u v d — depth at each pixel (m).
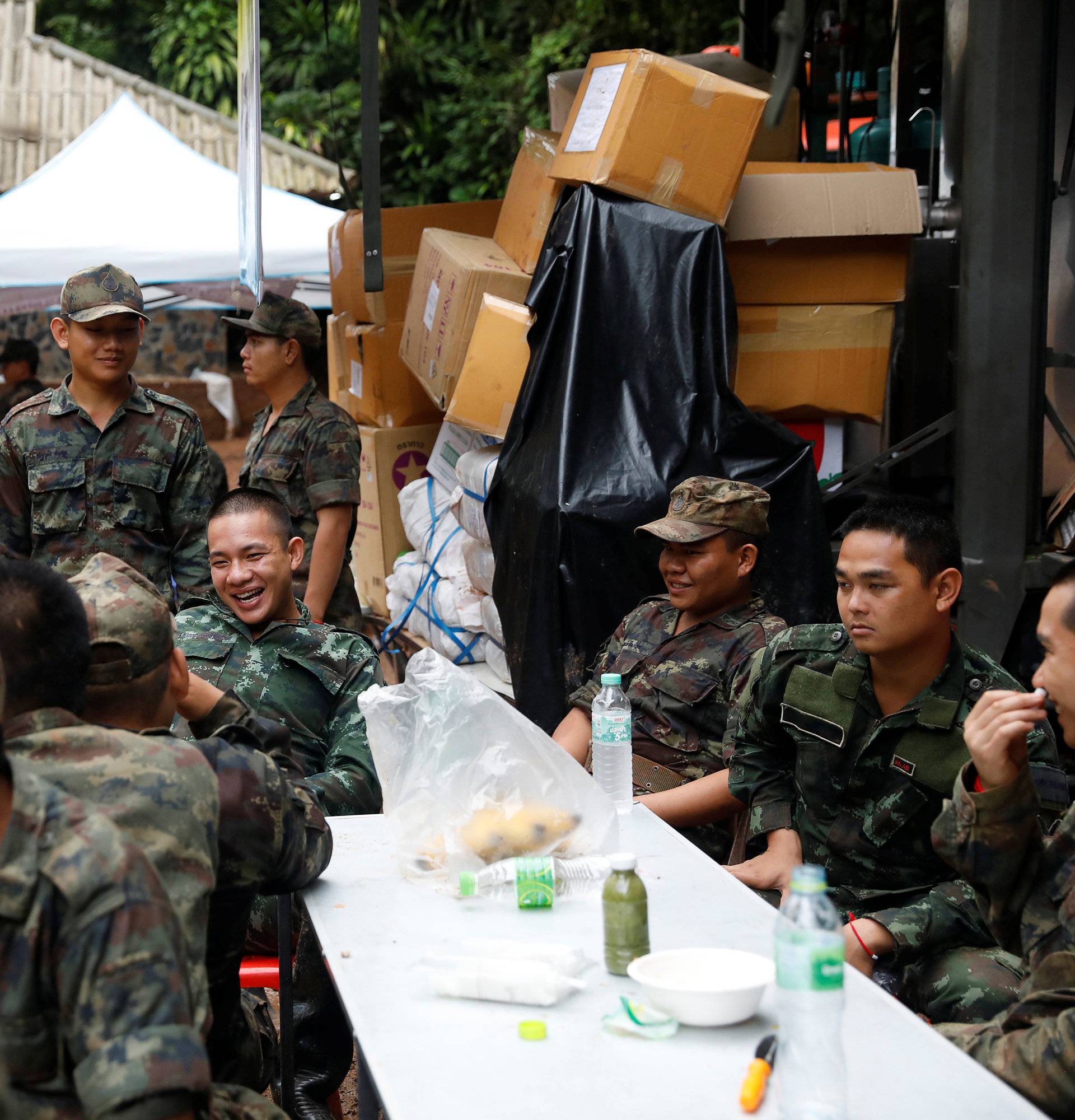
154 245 7.48
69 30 18.14
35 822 1.53
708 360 3.99
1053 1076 1.80
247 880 2.03
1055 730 3.83
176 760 1.81
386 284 5.54
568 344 4.01
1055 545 3.89
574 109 4.39
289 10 16.73
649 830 2.71
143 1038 1.47
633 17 13.88
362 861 2.54
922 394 4.71
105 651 1.95
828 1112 1.53
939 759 2.65
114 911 1.50
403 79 16.30
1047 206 3.77
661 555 3.86
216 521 3.27
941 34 5.95
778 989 1.71
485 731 2.49
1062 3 4.11
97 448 4.27
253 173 4.46
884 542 2.58
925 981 2.52
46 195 7.66
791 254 4.30
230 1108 1.83
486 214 5.64
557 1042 1.76
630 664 3.47
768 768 2.94
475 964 1.95
